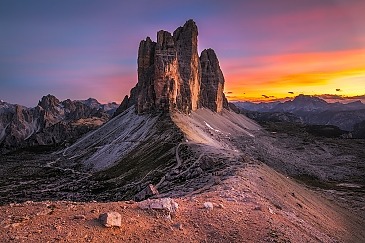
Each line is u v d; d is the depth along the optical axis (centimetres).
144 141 17275
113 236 2345
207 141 17550
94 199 10581
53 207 2791
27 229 2262
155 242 2375
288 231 3141
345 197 11469
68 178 16250
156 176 10025
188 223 2803
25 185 15588
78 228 2358
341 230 5378
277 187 6338
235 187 4906
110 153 18575
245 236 2734
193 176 8288
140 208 2928
